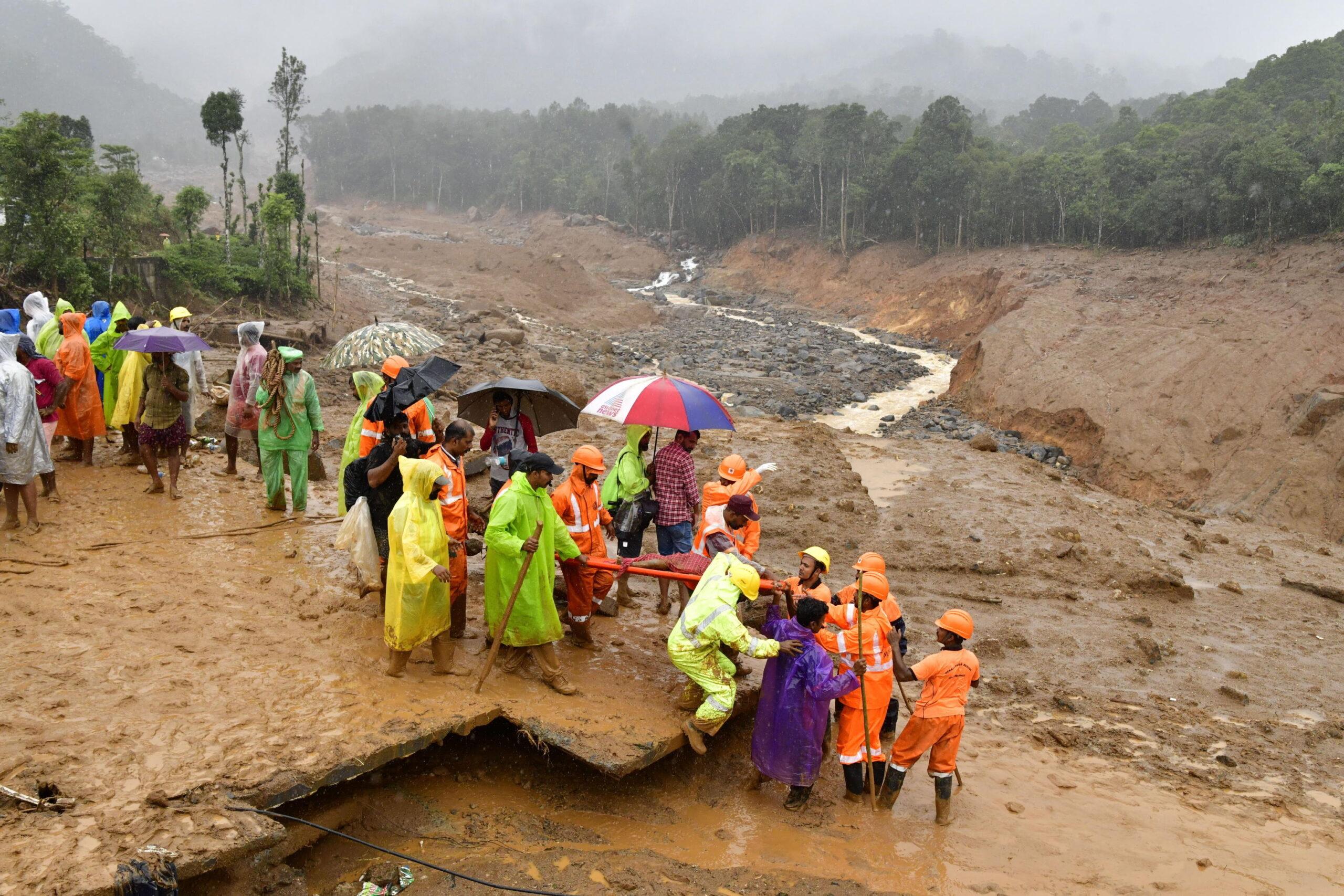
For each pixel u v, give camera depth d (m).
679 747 6.20
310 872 5.17
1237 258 52.09
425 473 6.19
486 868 5.33
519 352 33.34
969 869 5.88
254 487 10.84
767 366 46.78
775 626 6.34
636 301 71.00
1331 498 28.83
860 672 6.36
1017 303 53.12
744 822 6.22
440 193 156.00
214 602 7.39
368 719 5.73
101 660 6.19
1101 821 6.66
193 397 10.75
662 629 8.24
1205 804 7.09
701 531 7.98
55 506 9.34
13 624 6.62
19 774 4.75
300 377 9.74
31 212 30.88
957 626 6.38
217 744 5.27
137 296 37.84
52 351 11.13
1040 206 69.94
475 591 8.53
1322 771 7.92
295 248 77.38
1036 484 17.31
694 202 108.12
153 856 4.27
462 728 5.86
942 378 47.91
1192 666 10.16
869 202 83.56
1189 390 35.09
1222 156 59.34
